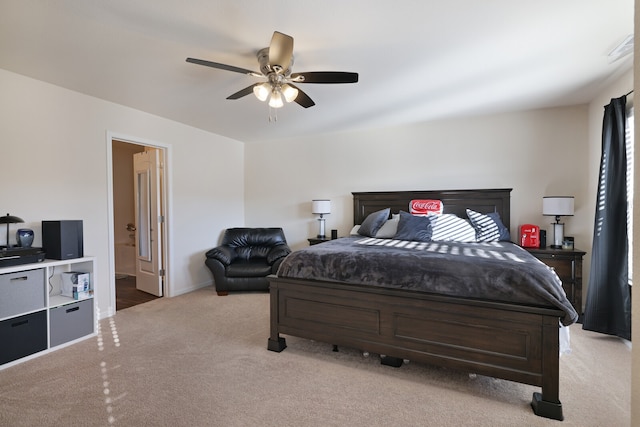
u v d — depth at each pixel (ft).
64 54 7.55
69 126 9.82
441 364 6.69
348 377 7.07
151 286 13.93
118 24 6.34
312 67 8.39
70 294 9.15
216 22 6.31
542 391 5.82
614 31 6.70
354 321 7.54
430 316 6.79
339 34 6.81
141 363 7.68
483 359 6.32
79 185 10.09
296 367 7.52
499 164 12.89
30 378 6.98
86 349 8.43
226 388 6.63
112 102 11.05
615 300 8.82
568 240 11.41
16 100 8.60
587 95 10.76
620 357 7.94
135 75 8.77
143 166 14.17
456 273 6.72
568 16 6.15
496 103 11.50
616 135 8.82
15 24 6.28
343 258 7.93
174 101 10.99
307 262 8.22
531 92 10.39
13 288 7.59
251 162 17.97
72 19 6.14
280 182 17.25
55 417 5.67
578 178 11.84
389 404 6.09
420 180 14.21
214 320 10.68
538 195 12.35
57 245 8.71
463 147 13.43
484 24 6.44
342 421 5.60
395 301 7.10
